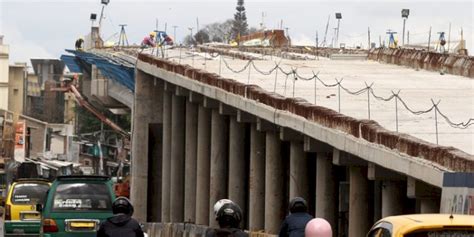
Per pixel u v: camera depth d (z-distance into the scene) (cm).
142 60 6638
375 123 3100
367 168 3412
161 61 6131
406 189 3148
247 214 5256
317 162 3938
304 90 4350
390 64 5922
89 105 11669
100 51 8419
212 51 7656
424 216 1861
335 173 3922
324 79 4828
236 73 5312
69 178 3488
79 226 3459
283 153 4525
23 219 4525
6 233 4538
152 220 6906
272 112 4053
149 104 6794
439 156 2569
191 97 5716
